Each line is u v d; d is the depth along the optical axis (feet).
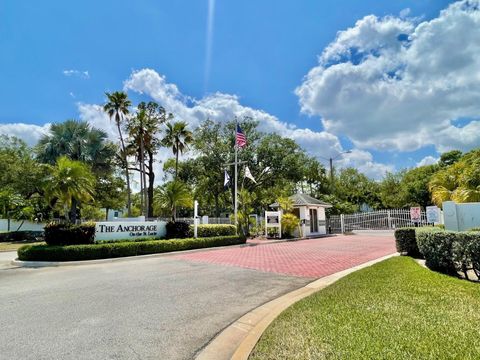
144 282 25.75
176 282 25.63
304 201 85.46
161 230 55.11
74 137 83.15
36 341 13.33
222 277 27.73
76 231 43.19
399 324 13.60
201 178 121.19
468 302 16.72
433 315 14.73
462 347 11.07
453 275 24.34
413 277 23.25
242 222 73.56
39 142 84.69
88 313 17.29
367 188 154.81
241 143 71.92
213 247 56.13
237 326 15.29
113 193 110.42
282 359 10.67
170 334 14.21
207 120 117.08
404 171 150.61
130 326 15.21
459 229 37.78
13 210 80.48
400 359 10.21
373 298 17.90
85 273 30.94
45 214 88.48
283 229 77.36
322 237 80.33
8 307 18.65
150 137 103.76
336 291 20.03
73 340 13.43
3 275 30.76
